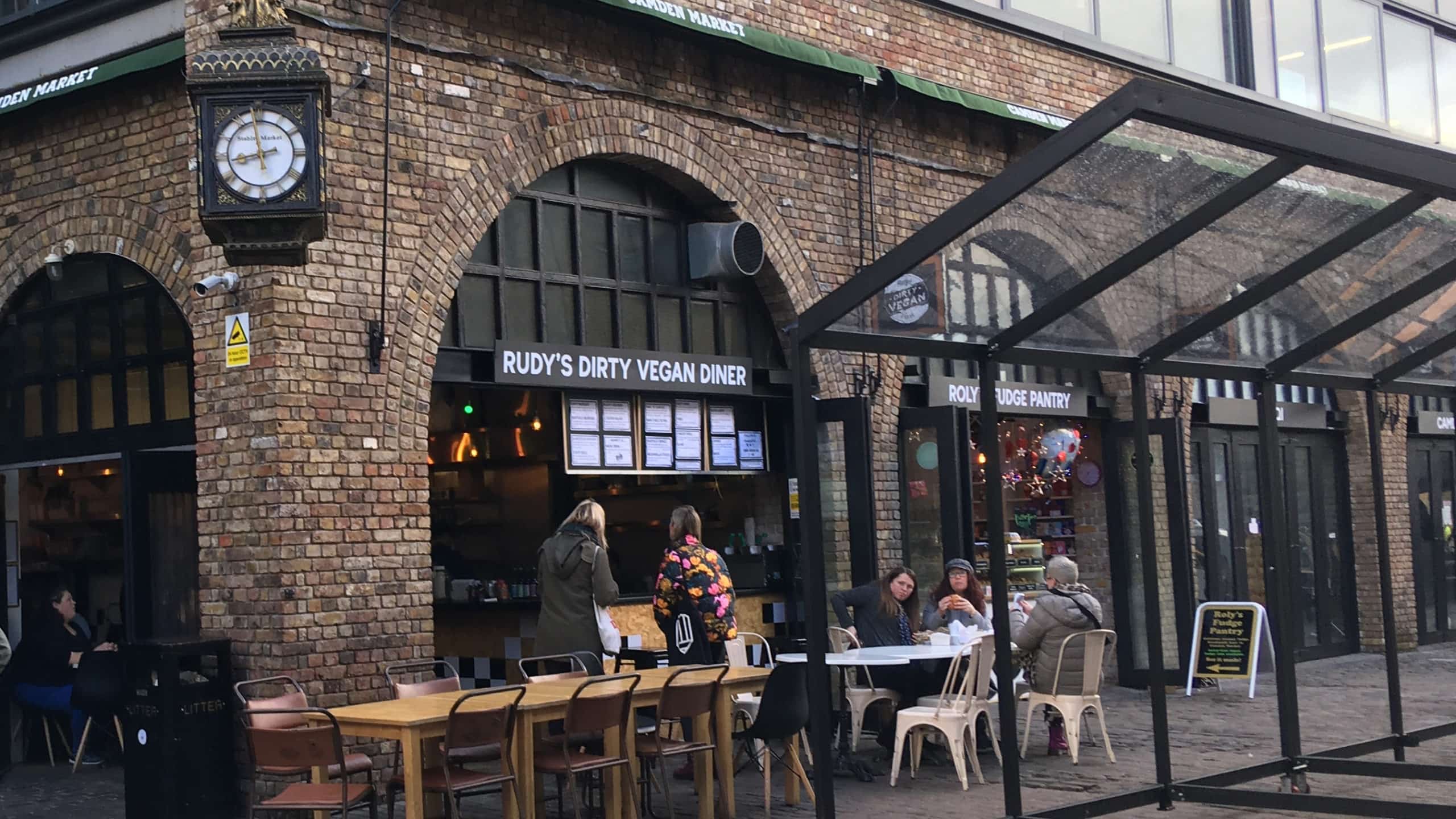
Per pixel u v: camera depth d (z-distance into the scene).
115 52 10.13
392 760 9.29
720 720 8.78
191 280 9.52
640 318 11.41
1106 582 15.48
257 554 8.98
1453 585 20.05
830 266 12.54
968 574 11.29
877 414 12.92
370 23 9.51
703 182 11.56
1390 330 10.07
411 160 9.69
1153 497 15.16
